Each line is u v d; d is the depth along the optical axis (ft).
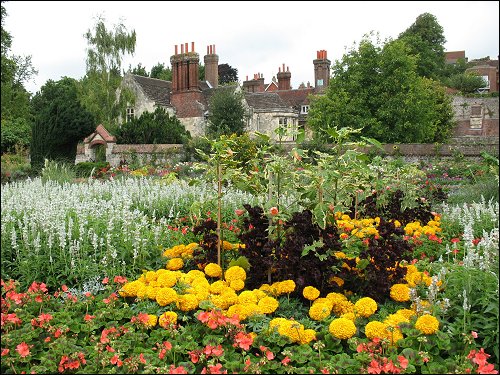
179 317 12.64
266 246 14.83
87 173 59.57
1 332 12.31
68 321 12.56
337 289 14.25
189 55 116.47
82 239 17.03
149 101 116.47
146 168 58.29
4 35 76.59
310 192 16.11
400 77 84.84
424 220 24.27
